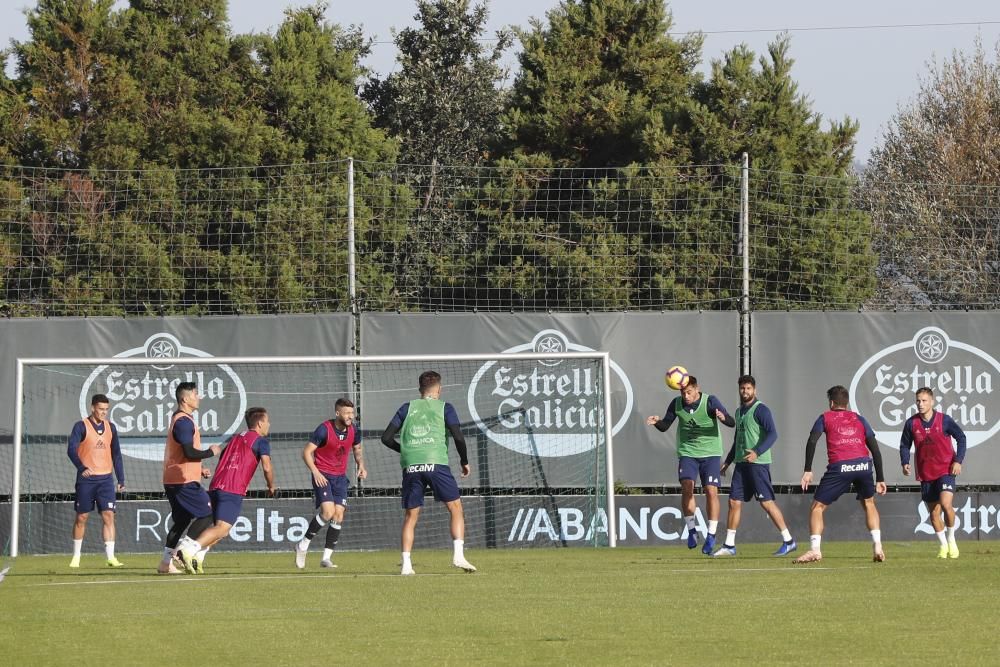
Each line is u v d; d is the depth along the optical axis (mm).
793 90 110250
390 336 71812
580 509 72188
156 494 72250
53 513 70375
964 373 73812
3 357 71125
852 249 92250
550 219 98250
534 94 120250
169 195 94750
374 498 71625
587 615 33938
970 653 27031
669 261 87250
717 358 72625
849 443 53188
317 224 88125
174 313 88562
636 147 114625
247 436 53000
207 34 122312
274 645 29375
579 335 72500
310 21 126500
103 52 115688
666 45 123250
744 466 59031
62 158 108125
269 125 115938
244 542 70938
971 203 103938
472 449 72500
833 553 61406
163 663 27016
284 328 71688
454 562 48781
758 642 28875
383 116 151125
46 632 31844
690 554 62094
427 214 97562
